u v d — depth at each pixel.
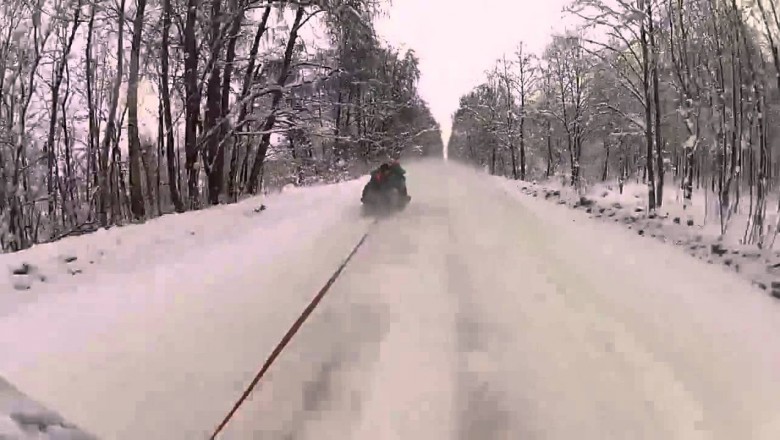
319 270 9.14
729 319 6.67
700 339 6.04
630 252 10.70
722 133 13.84
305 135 21.19
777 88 11.27
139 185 15.77
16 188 17.62
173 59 18.39
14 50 19.58
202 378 5.07
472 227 13.91
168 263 9.28
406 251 10.80
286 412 4.50
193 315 6.66
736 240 10.90
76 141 26.28
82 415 4.29
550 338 6.07
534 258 10.12
